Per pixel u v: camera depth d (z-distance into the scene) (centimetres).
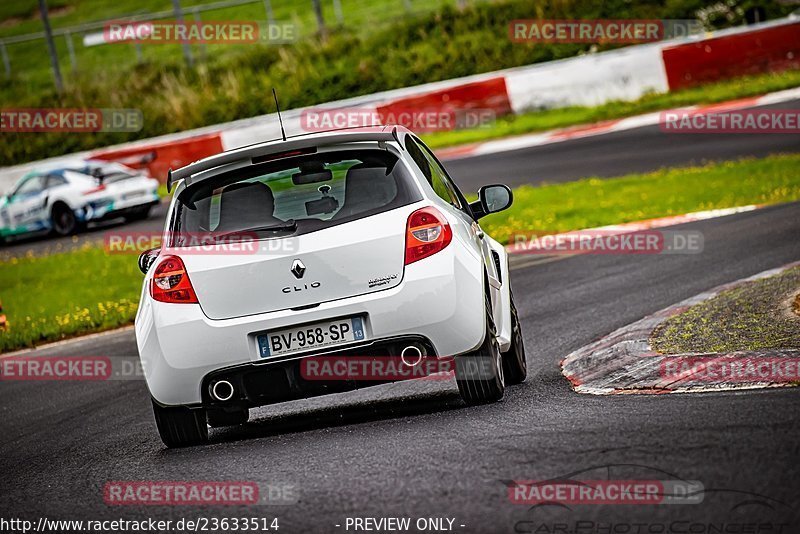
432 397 2625
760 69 10100
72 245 8238
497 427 2036
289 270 2167
